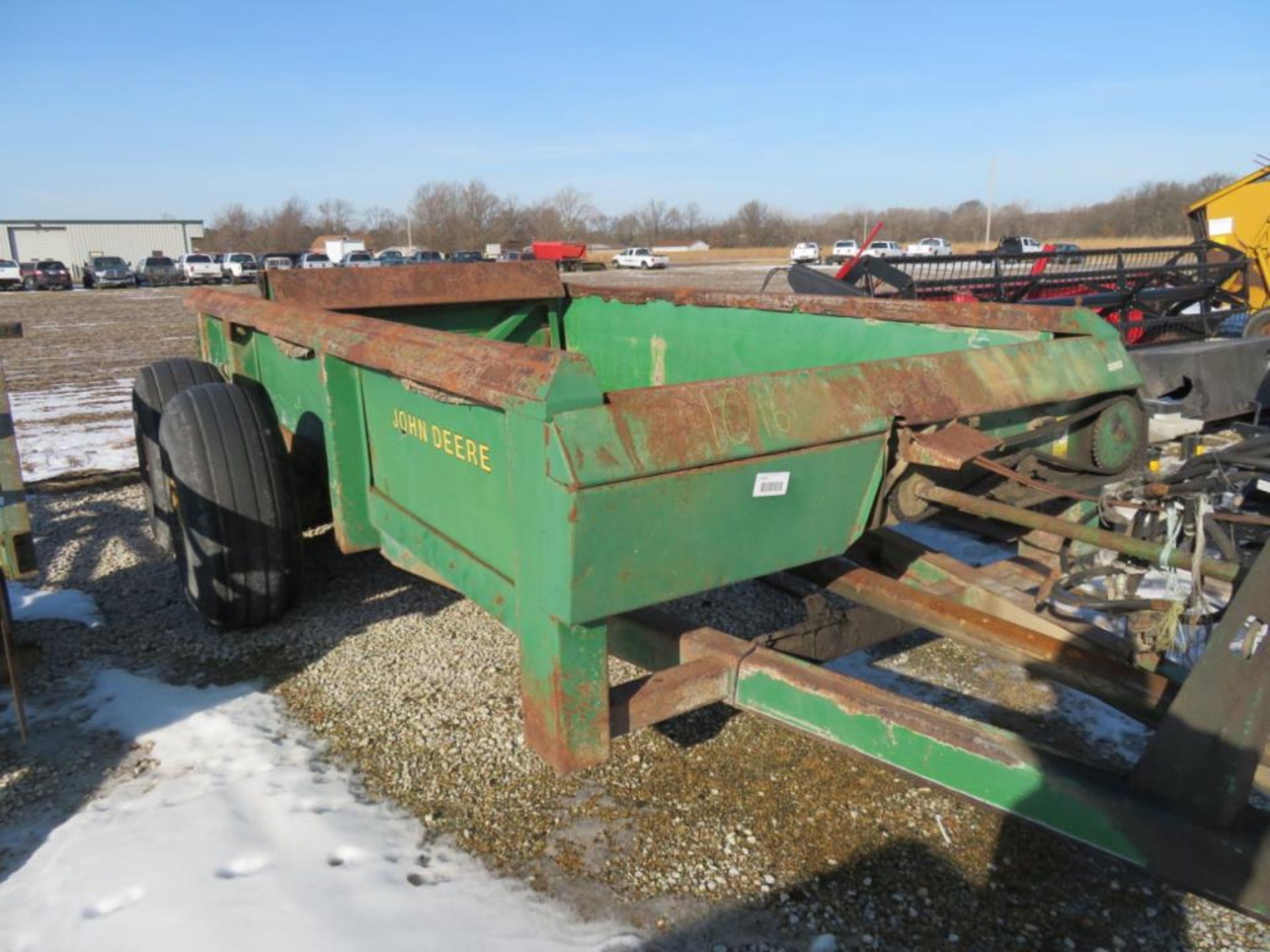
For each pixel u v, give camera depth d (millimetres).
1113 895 2455
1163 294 8203
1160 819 1642
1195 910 2404
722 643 2354
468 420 2195
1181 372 6016
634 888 2443
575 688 1970
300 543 3727
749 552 2037
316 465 3533
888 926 2338
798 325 3773
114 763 2982
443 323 4922
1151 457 4836
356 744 3078
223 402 3572
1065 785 1737
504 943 2236
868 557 3109
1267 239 9016
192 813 2689
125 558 4844
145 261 43000
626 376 4852
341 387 2904
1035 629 2596
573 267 45250
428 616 4039
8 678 3531
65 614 4152
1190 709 1648
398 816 2721
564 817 2725
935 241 46438
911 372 2279
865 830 2686
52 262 39281
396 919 2293
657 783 2893
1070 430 2785
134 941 2207
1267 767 1824
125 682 3508
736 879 2488
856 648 2807
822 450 2072
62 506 5855
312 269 4512
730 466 1931
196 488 3486
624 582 1870
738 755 3041
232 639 3844
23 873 2469
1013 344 2562
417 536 2629
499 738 3117
